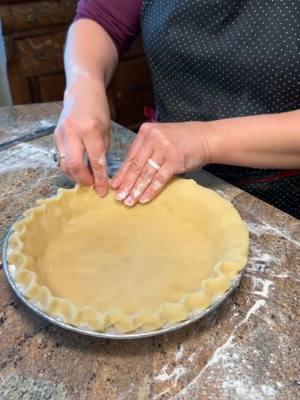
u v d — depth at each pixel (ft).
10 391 1.56
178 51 2.68
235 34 2.49
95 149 2.34
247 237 1.97
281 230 2.25
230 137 2.29
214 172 2.91
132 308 1.75
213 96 2.75
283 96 2.56
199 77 2.74
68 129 2.38
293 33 2.37
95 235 2.16
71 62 2.93
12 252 1.89
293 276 1.99
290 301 1.87
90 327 1.61
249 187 2.87
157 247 2.10
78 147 2.32
